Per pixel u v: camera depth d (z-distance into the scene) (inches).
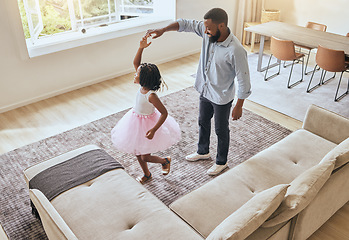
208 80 101.0
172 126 106.9
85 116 152.3
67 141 135.4
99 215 80.2
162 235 74.7
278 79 188.2
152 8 192.4
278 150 102.3
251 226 65.6
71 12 167.5
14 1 138.5
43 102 163.8
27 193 110.7
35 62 156.8
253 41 226.2
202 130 117.5
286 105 161.5
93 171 93.5
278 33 179.6
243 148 131.0
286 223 81.0
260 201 71.3
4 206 105.7
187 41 216.4
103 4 177.5
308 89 174.4
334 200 91.9
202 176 117.3
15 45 148.1
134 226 77.7
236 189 88.0
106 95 169.9
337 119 104.5
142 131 100.8
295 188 76.0
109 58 181.9
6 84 152.8
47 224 72.1
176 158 125.6
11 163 123.9
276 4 243.3
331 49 153.2
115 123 146.4
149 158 107.3
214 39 92.8
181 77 189.0
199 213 81.2
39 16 156.7
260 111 156.5
